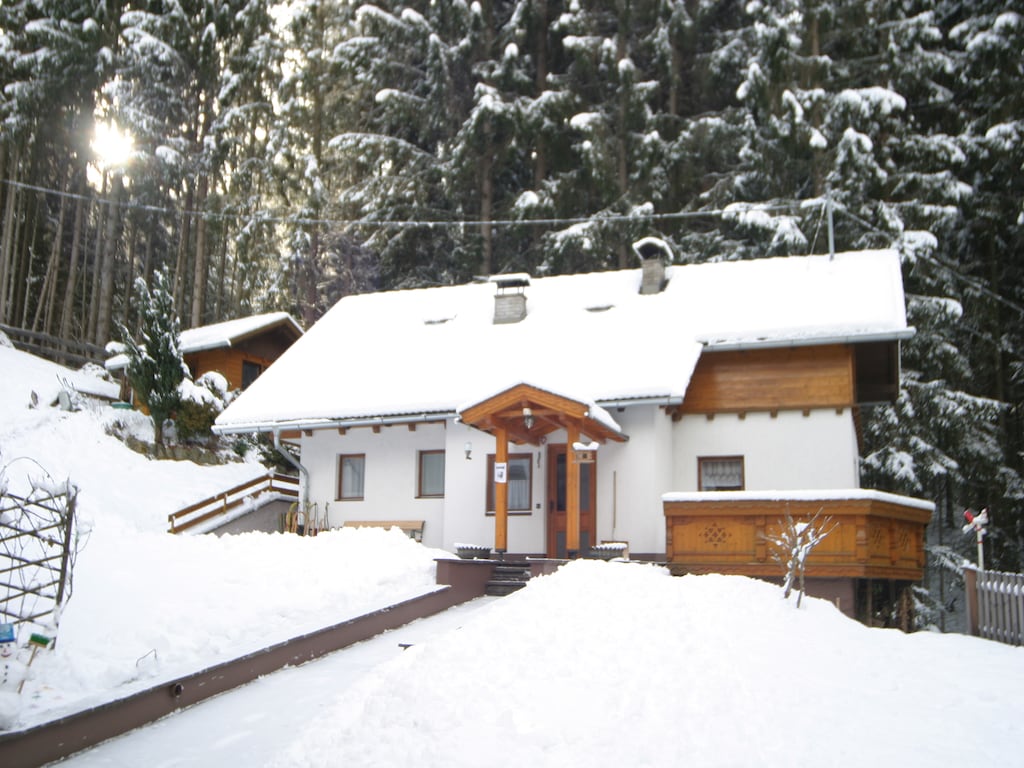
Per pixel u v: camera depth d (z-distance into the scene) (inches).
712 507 697.6
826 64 1337.4
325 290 1852.9
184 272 1754.4
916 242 1237.7
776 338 871.7
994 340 1348.4
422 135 1616.6
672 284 1024.2
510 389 754.2
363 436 976.9
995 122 1327.5
